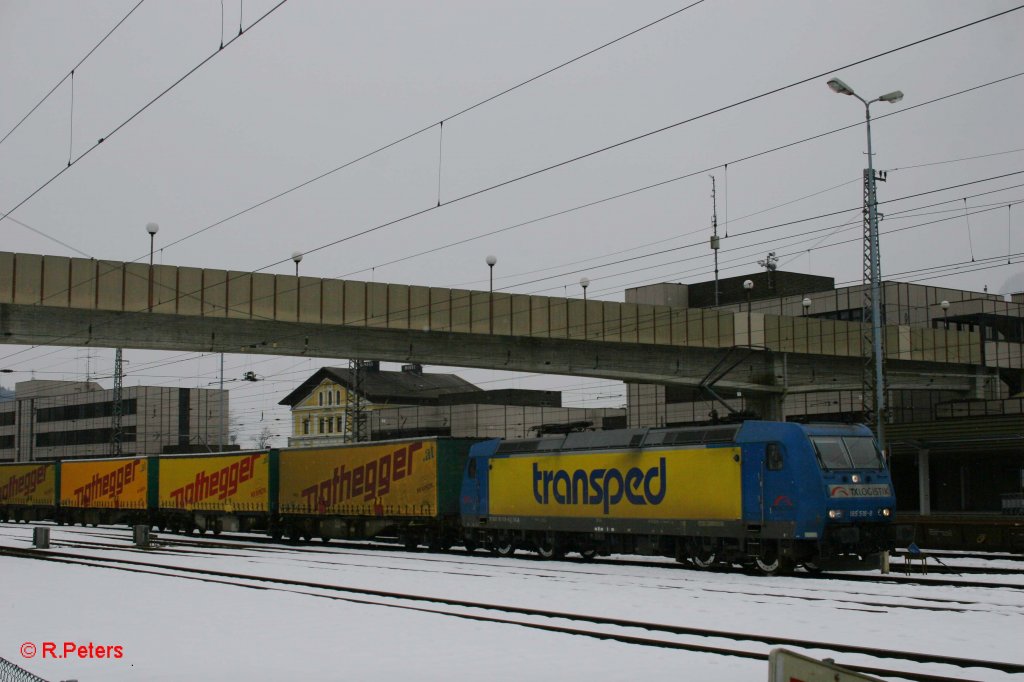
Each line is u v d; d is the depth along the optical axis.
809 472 24.48
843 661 13.29
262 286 44.16
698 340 55.16
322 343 46.59
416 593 21.53
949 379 65.88
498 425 90.25
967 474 55.09
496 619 17.05
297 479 43.16
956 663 12.94
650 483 28.08
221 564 29.95
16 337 40.66
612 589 21.81
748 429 25.88
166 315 42.47
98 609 19.02
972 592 20.39
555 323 50.66
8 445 128.12
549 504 31.16
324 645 14.68
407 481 36.84
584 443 30.45
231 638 15.38
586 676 12.33
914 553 25.08
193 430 114.81
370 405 106.56
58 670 12.97
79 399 118.31
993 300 72.88
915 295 71.19
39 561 31.19
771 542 25.05
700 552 26.94
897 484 58.97
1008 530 31.23
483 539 33.97
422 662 13.29
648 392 76.81
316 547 39.56
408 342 48.44
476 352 50.09
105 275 41.19
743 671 12.64
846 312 70.31
